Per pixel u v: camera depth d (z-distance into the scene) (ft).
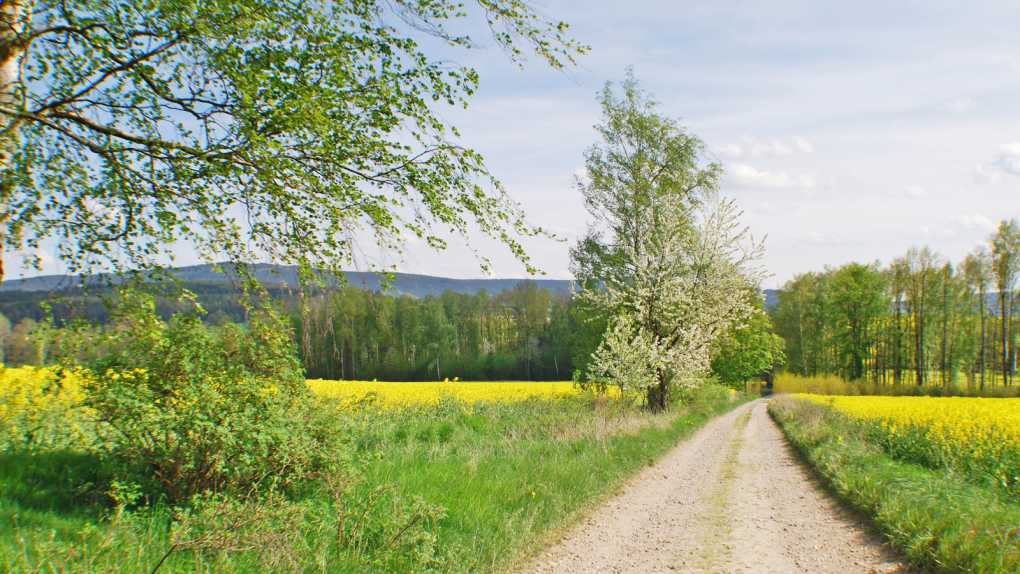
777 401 125.29
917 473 34.68
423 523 19.70
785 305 258.37
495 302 280.10
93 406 17.85
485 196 19.99
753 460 46.52
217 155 17.08
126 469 18.15
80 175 18.56
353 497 20.43
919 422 53.98
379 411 48.73
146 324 18.01
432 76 19.26
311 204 18.60
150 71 16.37
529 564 19.47
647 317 84.33
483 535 20.07
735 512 28.14
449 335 244.83
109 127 17.74
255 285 18.76
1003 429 47.67
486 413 57.00
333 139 18.03
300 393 20.95
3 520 14.51
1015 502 28.96
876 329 225.97
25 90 16.44
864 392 199.21
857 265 225.15
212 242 17.83
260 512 15.21
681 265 86.12
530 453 34.63
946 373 205.67
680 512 27.81
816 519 26.89
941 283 206.28
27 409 23.12
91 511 16.65
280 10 16.97
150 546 14.11
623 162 90.07
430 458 30.50
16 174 16.71
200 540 13.60
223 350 19.53
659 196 88.12
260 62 16.88
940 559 18.86
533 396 76.54
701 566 19.80
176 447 17.84
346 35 17.89
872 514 26.35
